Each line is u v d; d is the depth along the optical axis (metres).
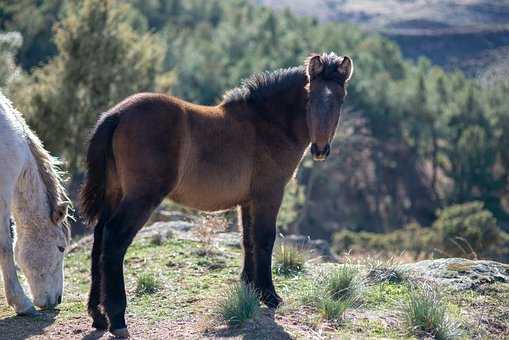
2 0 39.66
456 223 23.42
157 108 6.54
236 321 6.75
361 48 58.53
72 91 21.39
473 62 69.56
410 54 87.88
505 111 54.12
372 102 51.44
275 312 7.21
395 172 56.03
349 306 7.46
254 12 67.56
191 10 71.50
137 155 6.38
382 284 8.21
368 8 148.62
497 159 55.28
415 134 54.31
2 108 7.05
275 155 7.44
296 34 54.75
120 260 6.33
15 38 20.75
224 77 47.97
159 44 24.59
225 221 10.99
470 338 6.89
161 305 7.62
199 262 9.41
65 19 22.67
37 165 7.54
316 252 11.89
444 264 8.81
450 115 53.50
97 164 6.53
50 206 7.59
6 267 7.14
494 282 8.29
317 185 52.50
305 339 6.36
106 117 6.56
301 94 7.56
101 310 6.80
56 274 7.68
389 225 51.94
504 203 54.53
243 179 7.34
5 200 6.99
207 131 7.00
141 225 6.43
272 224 7.52
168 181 6.53
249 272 7.88
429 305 7.05
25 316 7.28
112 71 21.91
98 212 6.68
